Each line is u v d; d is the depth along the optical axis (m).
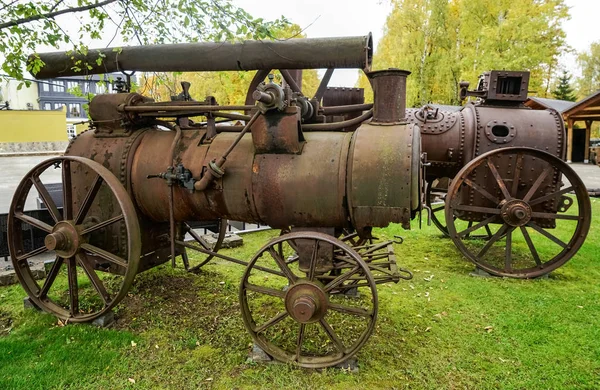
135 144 3.70
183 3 3.43
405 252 5.84
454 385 2.79
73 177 3.81
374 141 2.97
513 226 4.73
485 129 5.28
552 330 3.53
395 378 2.86
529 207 4.66
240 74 4.11
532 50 21.78
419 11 25.36
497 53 22.20
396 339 3.36
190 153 3.47
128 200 3.36
